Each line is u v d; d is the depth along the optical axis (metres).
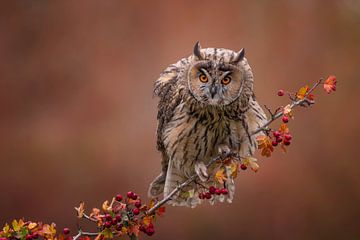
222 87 6.91
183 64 7.45
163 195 7.97
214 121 7.11
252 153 7.24
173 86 7.44
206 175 6.55
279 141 5.95
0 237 5.74
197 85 7.01
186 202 7.59
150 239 16.11
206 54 7.04
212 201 7.54
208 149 7.31
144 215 5.93
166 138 7.42
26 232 5.75
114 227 5.87
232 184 7.46
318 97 18.86
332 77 5.86
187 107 7.17
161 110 7.57
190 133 7.25
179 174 7.57
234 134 7.19
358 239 16.83
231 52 7.07
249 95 7.04
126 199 5.92
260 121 7.20
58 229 17.61
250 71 7.07
